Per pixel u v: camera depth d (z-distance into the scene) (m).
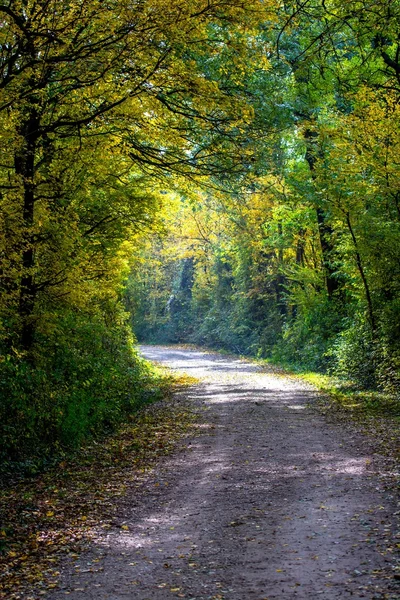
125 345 26.50
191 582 5.58
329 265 29.53
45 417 12.23
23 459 11.05
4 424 11.01
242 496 8.61
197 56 12.51
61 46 8.86
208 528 7.23
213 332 57.34
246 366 37.72
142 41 9.00
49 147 13.10
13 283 10.98
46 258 12.23
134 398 19.55
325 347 29.58
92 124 12.41
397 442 11.96
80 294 12.74
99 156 13.01
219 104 10.93
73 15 8.62
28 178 10.51
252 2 9.03
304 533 6.80
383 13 13.34
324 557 6.00
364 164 19.02
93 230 17.14
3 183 10.61
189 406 19.36
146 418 17.05
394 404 17.38
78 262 12.95
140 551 6.54
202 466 10.76
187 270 72.62
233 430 14.49
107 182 16.23
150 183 17.50
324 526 7.00
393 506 7.60
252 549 6.39
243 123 13.35
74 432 13.08
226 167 14.52
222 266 58.25
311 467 10.20
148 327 71.88
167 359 45.47
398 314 20.19
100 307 20.72
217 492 8.91
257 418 16.23
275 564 5.91
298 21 12.71
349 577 5.43
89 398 15.08
